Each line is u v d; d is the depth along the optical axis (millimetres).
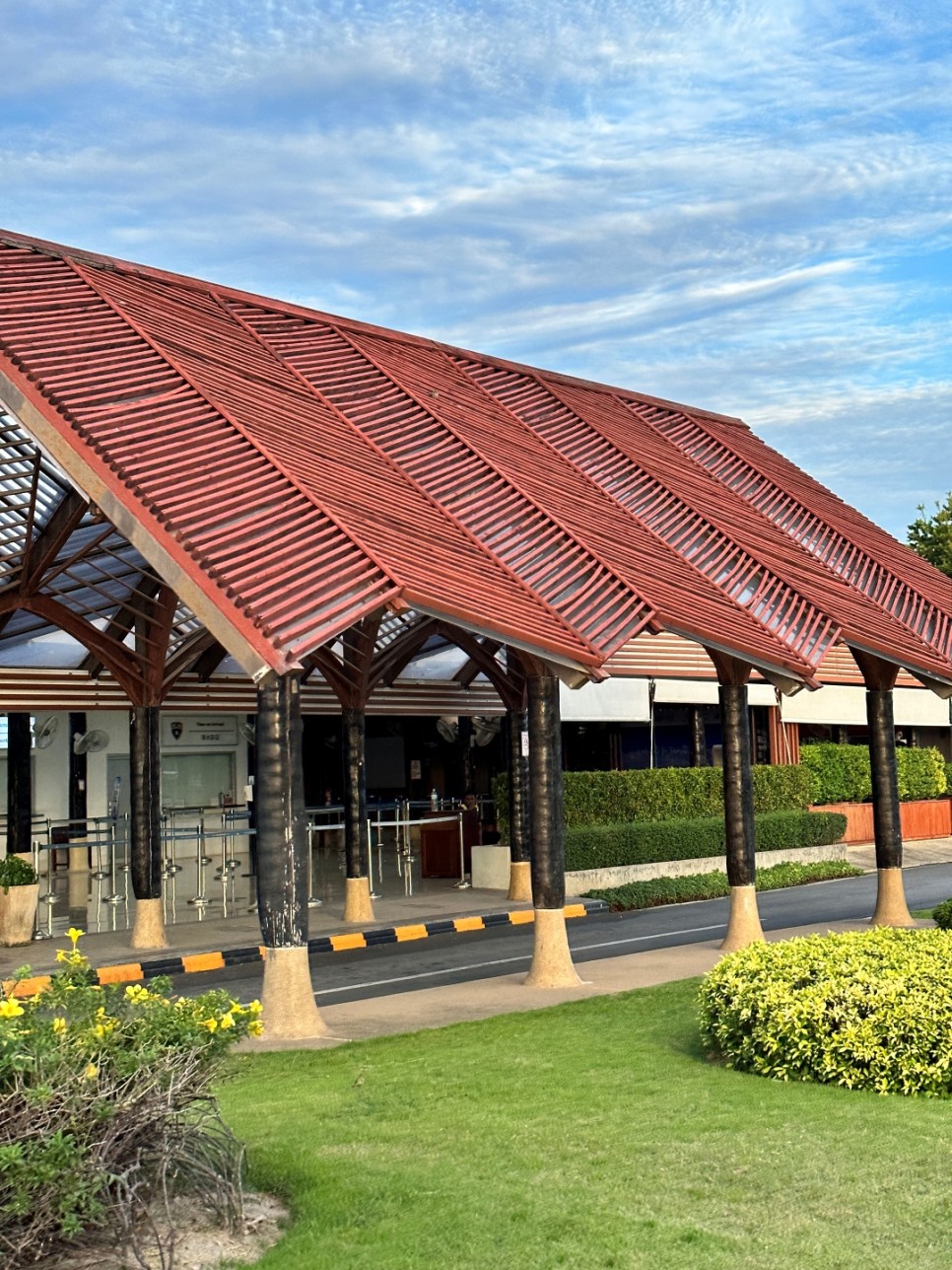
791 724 29422
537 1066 8188
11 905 15750
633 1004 10477
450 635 18969
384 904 19391
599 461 16281
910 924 15727
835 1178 5777
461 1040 9234
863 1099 7141
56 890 22141
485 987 12062
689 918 18391
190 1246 5137
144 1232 5227
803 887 22938
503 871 21141
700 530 15414
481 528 12289
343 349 15633
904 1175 5801
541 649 10609
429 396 15219
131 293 13516
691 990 10953
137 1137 5168
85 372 10992
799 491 19500
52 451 10180
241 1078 8078
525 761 20000
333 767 34438
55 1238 5008
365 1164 6070
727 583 14195
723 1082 7625
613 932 17203
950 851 28500
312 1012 9586
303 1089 7754
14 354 10734
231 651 8922
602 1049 8695
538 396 17859
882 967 8172
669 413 20406
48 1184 4691
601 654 10820
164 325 12922
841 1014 7590
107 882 23031
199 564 9164
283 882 9500
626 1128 6598
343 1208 5488
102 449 9953
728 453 19500
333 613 9227
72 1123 4855
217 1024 5539
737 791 13836
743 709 13898
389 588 9625
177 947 15273
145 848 15328
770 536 16688
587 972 12773
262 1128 6770
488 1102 7242
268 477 10555
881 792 15977
